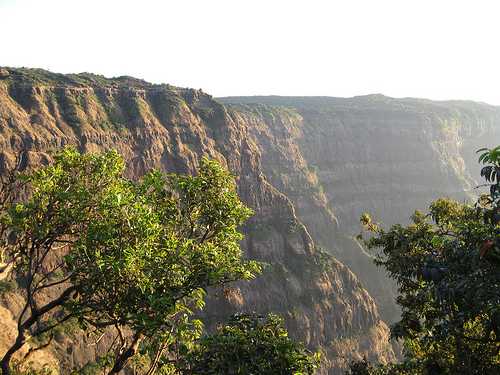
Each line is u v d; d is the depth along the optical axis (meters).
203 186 16.47
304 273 131.25
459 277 11.05
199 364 12.70
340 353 122.88
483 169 9.29
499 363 14.82
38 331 14.59
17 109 98.44
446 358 16.30
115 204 13.19
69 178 15.46
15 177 15.48
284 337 13.06
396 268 18.94
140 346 16.77
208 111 141.38
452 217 20.22
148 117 122.88
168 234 14.84
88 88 118.69
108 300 13.45
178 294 14.23
